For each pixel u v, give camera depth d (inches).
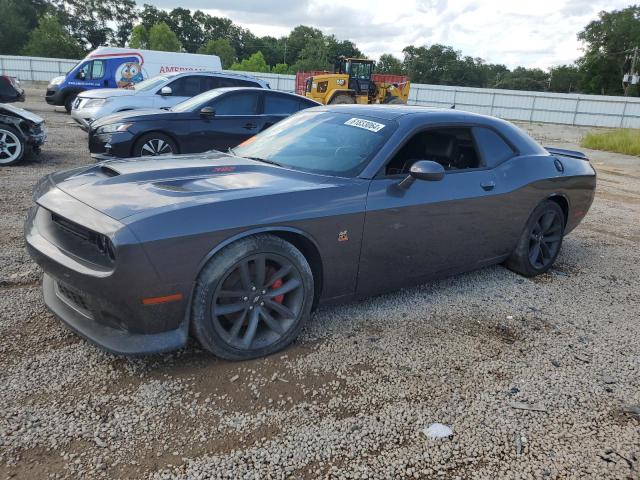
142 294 98.4
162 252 98.7
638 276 199.8
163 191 112.5
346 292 133.6
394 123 145.7
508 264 187.9
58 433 89.8
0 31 2935.5
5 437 87.8
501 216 165.2
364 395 107.3
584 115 1514.5
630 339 142.9
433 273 153.2
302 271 119.7
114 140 303.3
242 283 112.3
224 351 112.4
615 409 109.0
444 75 4623.5
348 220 125.2
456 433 97.6
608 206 339.3
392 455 90.6
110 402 99.1
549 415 105.2
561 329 146.3
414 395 108.7
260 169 136.3
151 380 106.8
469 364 122.9
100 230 97.7
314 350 123.6
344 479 84.1
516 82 4645.7
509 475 87.7
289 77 1555.1
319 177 131.3
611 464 91.8
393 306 152.9
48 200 114.1
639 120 1469.0
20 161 343.9
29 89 1235.9
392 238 135.6
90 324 107.3
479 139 164.9
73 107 502.0
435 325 142.3
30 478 79.7
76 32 4005.9
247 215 109.7
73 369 108.7
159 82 468.1
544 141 882.1
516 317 152.0
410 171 130.2
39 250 110.2
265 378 110.6
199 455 87.0
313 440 92.7
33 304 136.3
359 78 1041.5
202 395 103.2
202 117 318.7
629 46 2822.3
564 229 199.2
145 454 86.4
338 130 150.9
